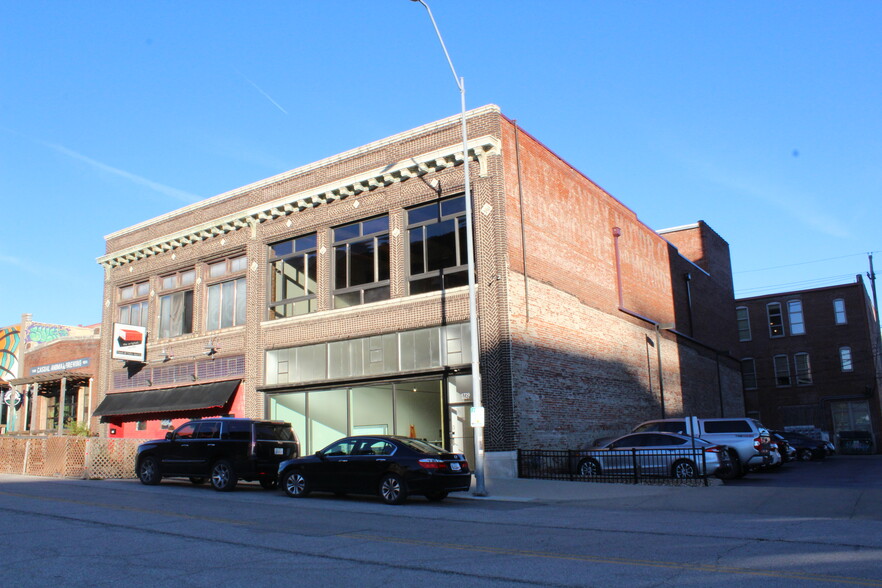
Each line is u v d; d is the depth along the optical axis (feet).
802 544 33.81
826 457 128.36
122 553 31.37
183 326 103.86
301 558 30.32
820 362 172.45
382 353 81.71
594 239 97.45
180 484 69.36
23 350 134.41
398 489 52.19
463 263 77.36
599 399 90.12
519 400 73.10
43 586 25.17
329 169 89.30
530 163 83.30
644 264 114.83
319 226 89.56
